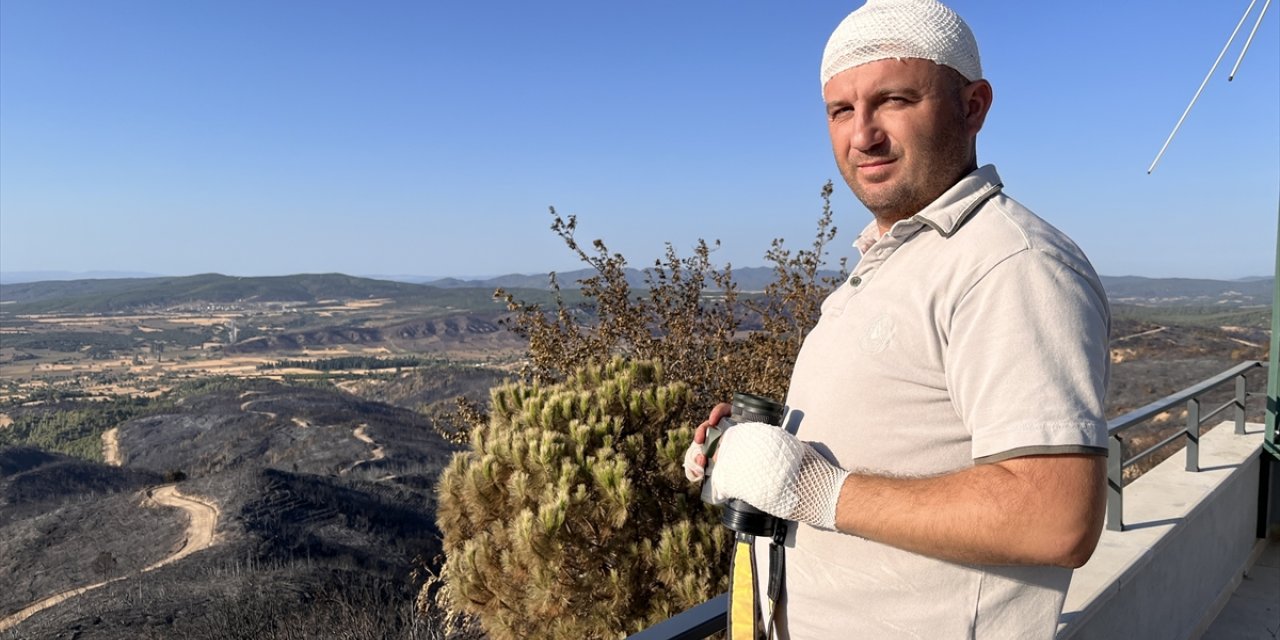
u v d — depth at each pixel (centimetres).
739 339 645
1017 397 84
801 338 652
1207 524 347
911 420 96
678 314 653
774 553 111
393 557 3222
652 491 405
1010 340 86
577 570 385
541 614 382
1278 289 427
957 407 93
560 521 372
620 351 645
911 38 99
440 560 698
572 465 392
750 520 107
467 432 646
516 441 407
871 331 100
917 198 103
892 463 97
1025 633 96
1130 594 263
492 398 472
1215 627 349
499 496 414
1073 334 85
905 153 102
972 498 83
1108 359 98
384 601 874
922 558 96
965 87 103
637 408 429
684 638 122
